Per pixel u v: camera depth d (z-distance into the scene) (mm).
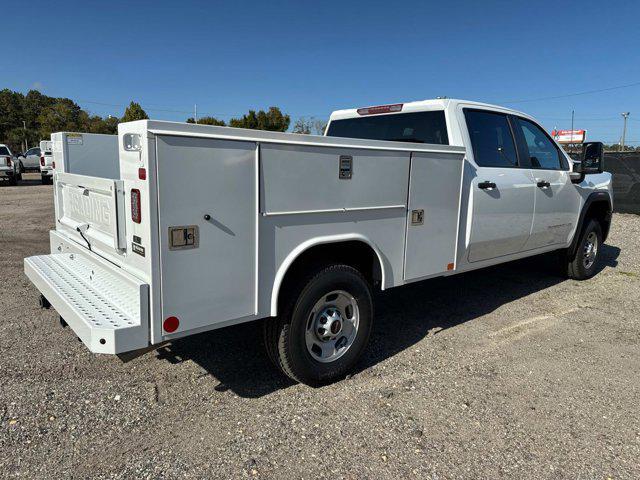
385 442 2998
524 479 2697
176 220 2691
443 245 4359
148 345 2746
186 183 2695
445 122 4660
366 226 3656
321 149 3262
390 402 3469
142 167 2609
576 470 2781
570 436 3115
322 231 3381
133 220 2777
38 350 4109
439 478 2691
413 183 3955
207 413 3270
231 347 4352
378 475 2699
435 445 2982
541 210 5562
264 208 3037
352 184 3498
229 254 2932
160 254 2668
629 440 3090
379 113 5301
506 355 4316
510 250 5344
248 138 2889
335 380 3738
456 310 5520
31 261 4051
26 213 12633
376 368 4008
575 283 6789
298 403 3426
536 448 2980
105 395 3443
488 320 5203
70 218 4129
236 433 3047
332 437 3033
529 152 5453
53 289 3299
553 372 4004
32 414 3166
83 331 2725
